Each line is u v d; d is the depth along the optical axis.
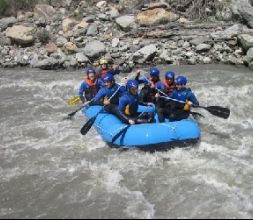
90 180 7.43
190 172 7.54
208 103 10.52
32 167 7.88
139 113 8.75
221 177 7.38
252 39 13.61
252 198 6.84
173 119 8.73
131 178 7.45
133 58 13.79
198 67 13.28
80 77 12.78
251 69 13.04
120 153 8.20
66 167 7.85
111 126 8.41
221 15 16.06
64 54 14.49
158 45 14.39
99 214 6.61
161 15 15.74
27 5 17.39
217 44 14.22
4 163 8.03
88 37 15.11
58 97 11.38
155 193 7.04
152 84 9.14
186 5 16.59
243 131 9.08
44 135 9.11
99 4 16.95
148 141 7.95
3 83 12.41
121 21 15.50
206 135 8.90
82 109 10.09
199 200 6.83
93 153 8.28
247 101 10.62
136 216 6.53
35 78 12.79
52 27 15.91
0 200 7.02
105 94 9.19
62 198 7.01
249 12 15.09
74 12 16.56
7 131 9.34
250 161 7.87
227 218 6.42
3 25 16.08
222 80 11.90
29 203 6.93
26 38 14.97
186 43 14.37
